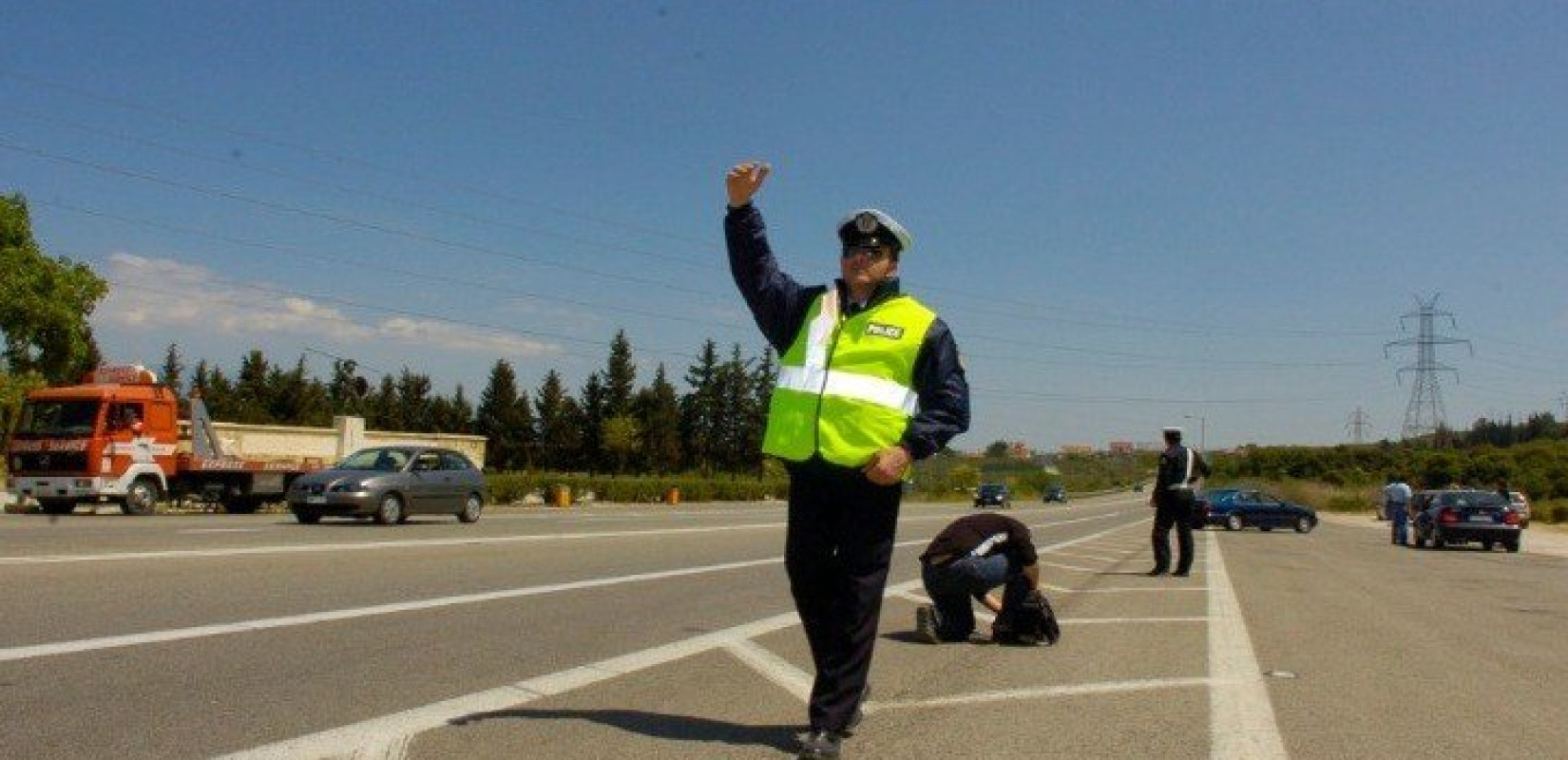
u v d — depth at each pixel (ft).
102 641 20.70
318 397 272.10
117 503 73.41
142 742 14.28
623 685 19.27
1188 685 20.42
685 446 327.06
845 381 14.33
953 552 25.07
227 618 24.17
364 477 61.72
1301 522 121.49
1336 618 31.68
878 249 14.78
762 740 15.61
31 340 138.51
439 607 27.68
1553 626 31.50
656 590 34.09
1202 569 50.29
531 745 14.90
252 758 13.71
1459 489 91.15
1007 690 19.80
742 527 73.31
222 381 271.69
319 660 20.11
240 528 53.57
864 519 14.46
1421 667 23.15
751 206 14.98
